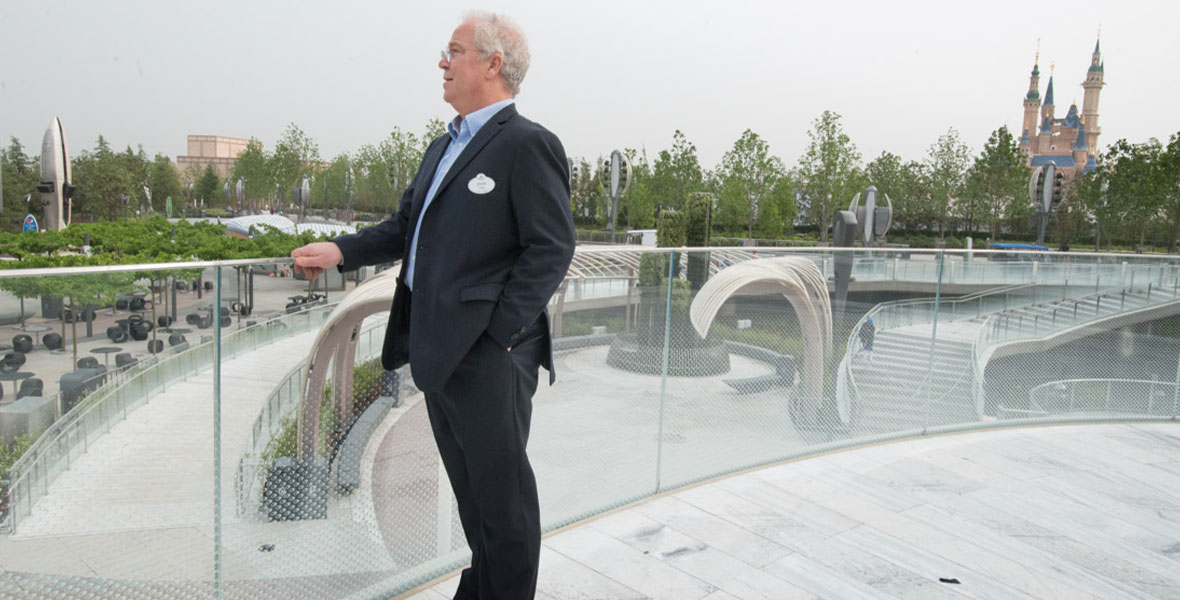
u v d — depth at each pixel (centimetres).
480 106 200
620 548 317
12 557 163
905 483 419
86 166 7400
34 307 158
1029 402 554
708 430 399
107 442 176
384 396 256
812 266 434
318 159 7312
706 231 1789
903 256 472
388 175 6056
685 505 369
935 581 305
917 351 493
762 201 4756
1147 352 585
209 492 203
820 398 454
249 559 216
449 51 200
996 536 354
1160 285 579
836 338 454
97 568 180
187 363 191
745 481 407
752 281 398
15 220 5922
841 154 4431
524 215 187
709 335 389
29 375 159
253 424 212
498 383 199
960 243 5334
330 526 241
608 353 341
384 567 262
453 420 205
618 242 4244
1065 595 300
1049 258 533
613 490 355
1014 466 460
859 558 321
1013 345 538
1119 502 409
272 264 209
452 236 189
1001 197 4994
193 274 189
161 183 9281
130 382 178
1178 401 599
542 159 188
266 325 211
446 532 286
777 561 313
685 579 292
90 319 169
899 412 498
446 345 188
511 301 186
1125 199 4500
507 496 208
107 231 2225
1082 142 11850
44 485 166
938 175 5178
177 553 197
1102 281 557
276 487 222
